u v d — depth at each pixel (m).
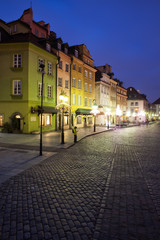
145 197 4.71
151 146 13.21
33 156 9.42
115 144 14.00
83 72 33.16
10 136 17.81
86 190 5.20
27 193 4.93
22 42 19.70
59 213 3.92
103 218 3.70
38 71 21.64
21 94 20.25
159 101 105.75
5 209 4.06
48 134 20.22
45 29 27.88
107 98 44.28
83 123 33.88
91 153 10.46
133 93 71.81
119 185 5.55
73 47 30.70
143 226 3.43
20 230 3.32
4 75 20.64
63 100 13.62
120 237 3.12
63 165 7.82
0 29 20.94
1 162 8.12
